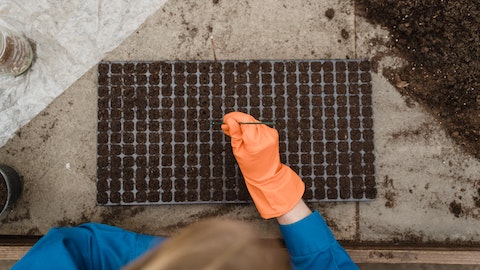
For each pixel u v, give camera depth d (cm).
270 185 105
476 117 115
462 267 115
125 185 114
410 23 115
